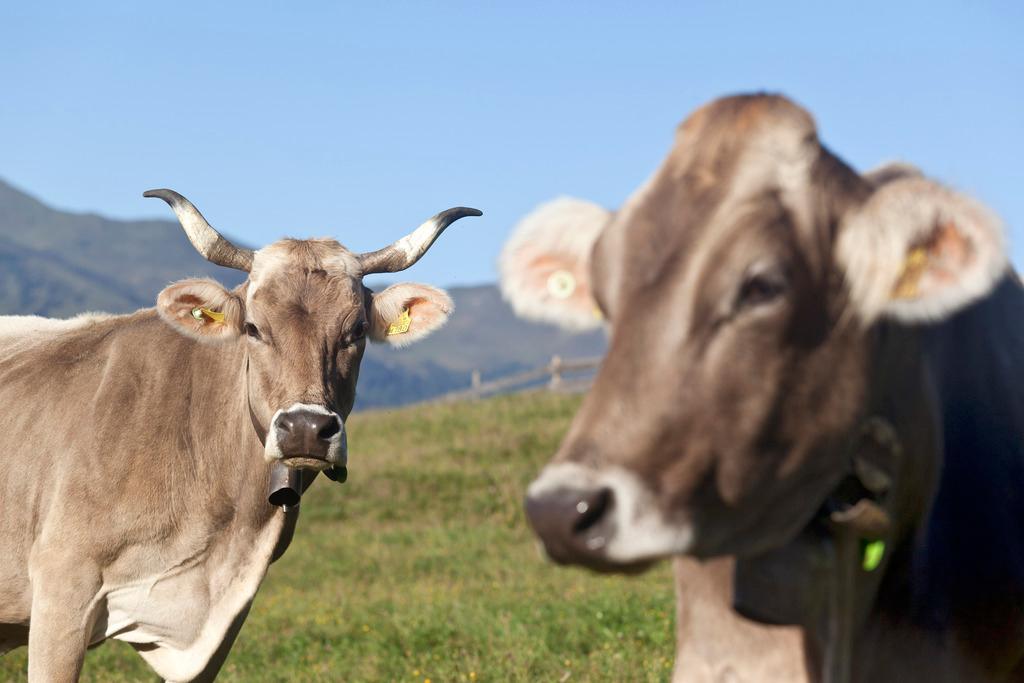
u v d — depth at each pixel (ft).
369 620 34.58
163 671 20.83
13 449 20.84
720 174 8.43
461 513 67.41
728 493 8.12
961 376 10.45
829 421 8.39
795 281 8.21
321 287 21.20
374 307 22.65
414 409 96.22
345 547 59.57
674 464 7.97
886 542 9.41
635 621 29.73
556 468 7.88
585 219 9.78
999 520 10.43
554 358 108.47
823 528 9.37
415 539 61.57
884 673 9.75
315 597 44.86
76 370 21.42
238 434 20.77
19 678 26.43
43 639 19.74
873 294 8.16
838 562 9.28
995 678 10.41
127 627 20.45
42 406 21.09
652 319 8.17
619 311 8.33
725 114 8.69
